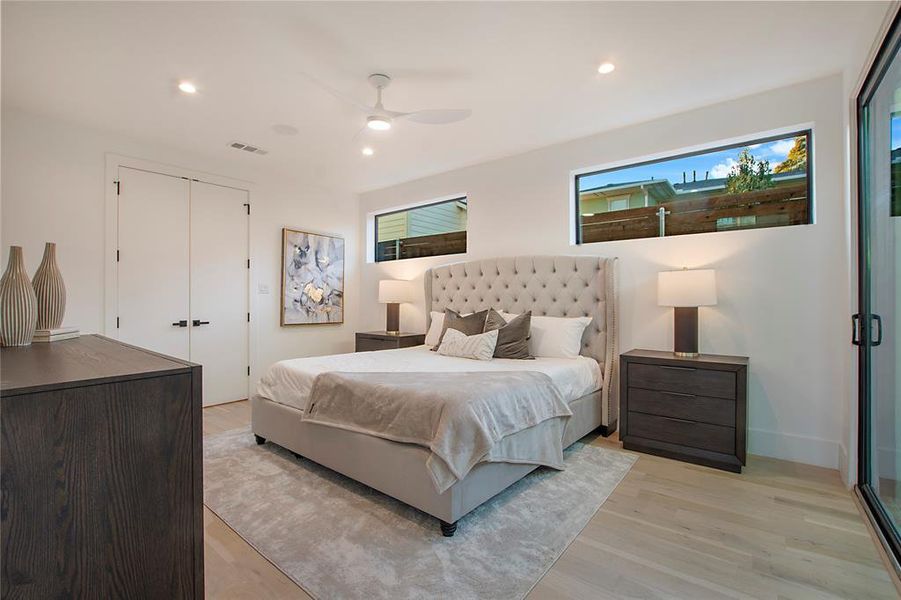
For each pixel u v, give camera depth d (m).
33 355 1.29
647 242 3.39
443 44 2.33
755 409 2.92
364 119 3.29
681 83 2.77
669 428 2.84
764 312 2.90
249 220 4.52
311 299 5.09
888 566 1.66
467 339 3.49
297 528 1.97
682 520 2.03
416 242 5.22
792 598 1.50
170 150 3.92
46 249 1.91
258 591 1.55
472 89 2.83
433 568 1.67
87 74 2.61
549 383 2.64
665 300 2.97
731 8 2.04
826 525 1.98
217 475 2.58
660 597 1.50
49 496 0.85
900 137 1.80
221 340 4.29
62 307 1.92
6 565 0.79
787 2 2.00
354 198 5.61
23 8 2.00
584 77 2.69
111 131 3.51
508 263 4.04
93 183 3.46
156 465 1.00
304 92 2.86
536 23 2.15
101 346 1.55
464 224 4.76
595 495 2.29
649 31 2.22
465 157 4.21
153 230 3.81
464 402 2.01
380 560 1.72
